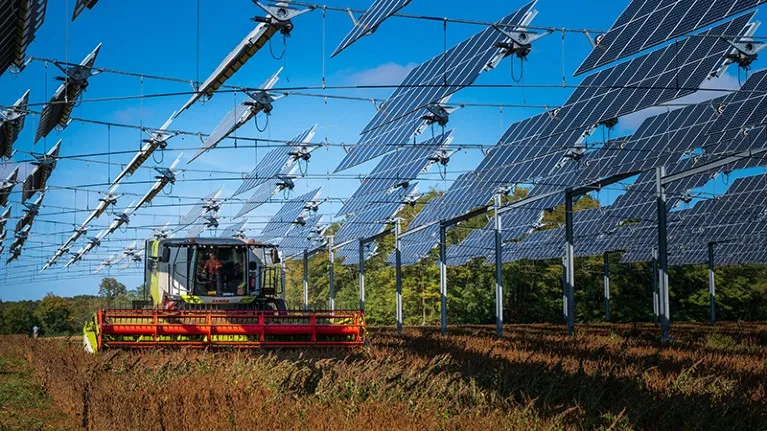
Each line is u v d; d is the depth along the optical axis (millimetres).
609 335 35219
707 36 20000
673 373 15383
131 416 11312
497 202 35219
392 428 10195
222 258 25344
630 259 56312
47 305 86625
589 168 32156
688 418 10898
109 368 15734
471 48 21125
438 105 22344
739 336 34750
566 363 17109
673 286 80750
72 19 15031
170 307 23953
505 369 14562
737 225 45688
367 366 14258
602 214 43688
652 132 30125
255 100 19688
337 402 11812
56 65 17469
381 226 45750
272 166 33125
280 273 26109
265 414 11062
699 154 30828
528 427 10344
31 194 33719
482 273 77375
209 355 17891
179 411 11508
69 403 14680
